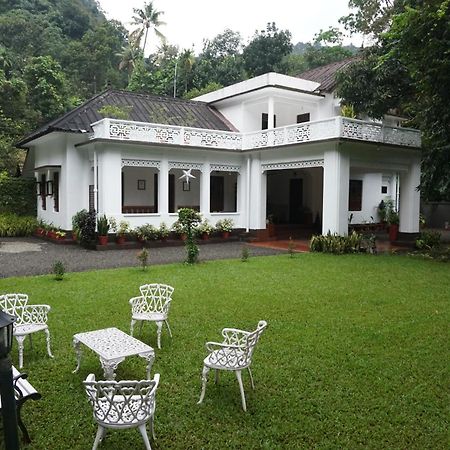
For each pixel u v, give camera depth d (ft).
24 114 89.40
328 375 15.25
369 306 24.38
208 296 26.32
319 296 26.53
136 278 31.48
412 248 51.52
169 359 16.74
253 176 58.39
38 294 26.32
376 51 50.72
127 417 10.39
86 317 21.84
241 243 56.08
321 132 47.93
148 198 63.87
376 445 11.20
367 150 50.44
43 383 14.67
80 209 55.57
